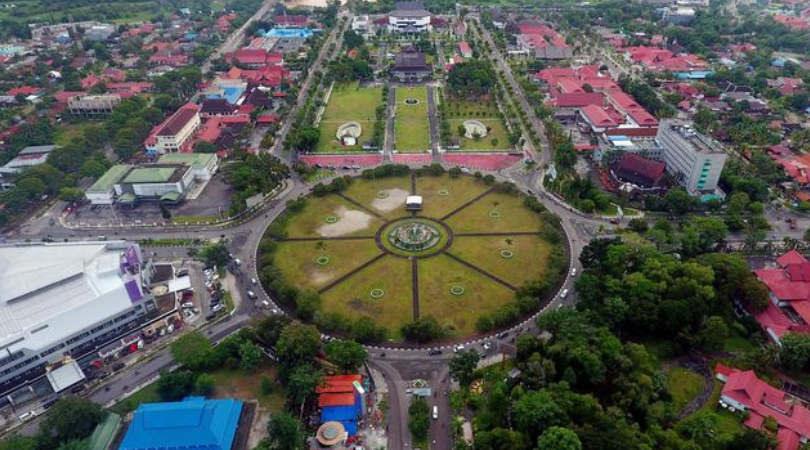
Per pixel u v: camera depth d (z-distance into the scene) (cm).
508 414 15650
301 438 15175
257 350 17750
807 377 17388
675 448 14388
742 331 19162
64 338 18300
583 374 16550
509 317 19662
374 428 16038
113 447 15500
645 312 18562
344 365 17362
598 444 13962
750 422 15750
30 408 17162
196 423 15062
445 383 17500
